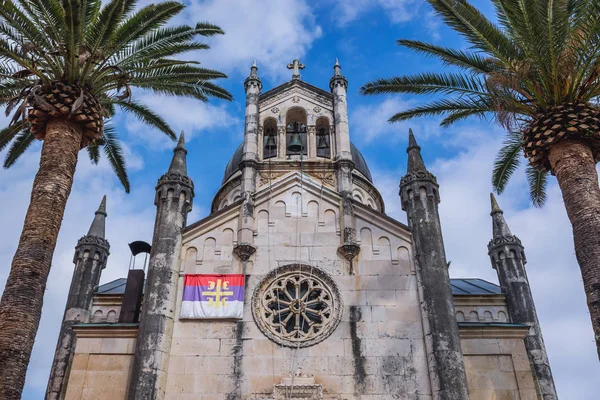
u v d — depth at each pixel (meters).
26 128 28.59
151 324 24.98
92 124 23.11
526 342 32.22
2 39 23.03
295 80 34.62
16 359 17.91
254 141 31.88
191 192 29.50
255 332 25.47
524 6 22.14
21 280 19.06
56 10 22.97
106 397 24.45
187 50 27.55
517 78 22.48
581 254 19.61
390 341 25.08
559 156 21.55
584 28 21.78
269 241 28.09
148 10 25.31
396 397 23.73
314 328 25.70
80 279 36.34
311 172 31.12
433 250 26.69
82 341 25.81
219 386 24.17
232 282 26.75
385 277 26.86
